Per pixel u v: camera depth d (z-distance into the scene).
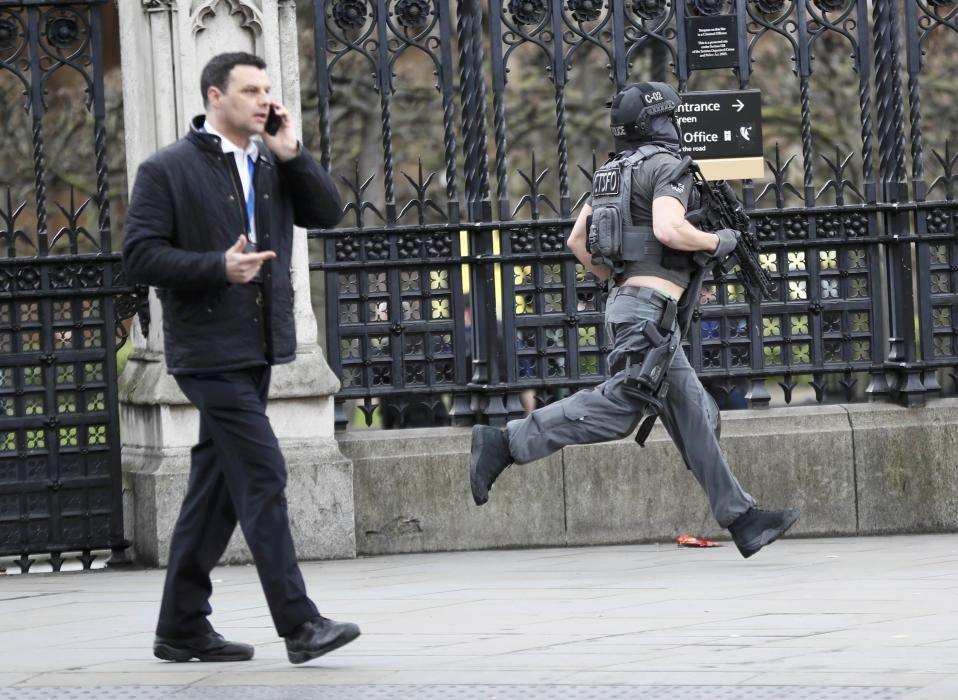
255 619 20.59
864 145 28.31
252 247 16.78
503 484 27.30
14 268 26.17
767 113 49.16
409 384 27.48
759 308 28.14
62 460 26.50
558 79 27.53
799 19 28.00
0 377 26.31
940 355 28.53
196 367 16.52
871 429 27.91
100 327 26.58
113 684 16.05
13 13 26.16
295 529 26.30
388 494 27.08
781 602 20.33
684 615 19.48
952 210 28.45
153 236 16.41
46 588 24.58
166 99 25.73
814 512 27.83
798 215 28.00
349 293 27.20
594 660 16.20
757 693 14.17
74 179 47.09
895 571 23.34
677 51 27.64
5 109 46.84
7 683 16.28
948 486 28.11
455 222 27.44
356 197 27.17
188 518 17.17
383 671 16.11
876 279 28.45
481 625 19.25
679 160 21.55
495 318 27.52
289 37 26.45
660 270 21.59
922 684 14.20
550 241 27.56
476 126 27.44
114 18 47.41
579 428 21.64
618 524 27.53
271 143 16.70
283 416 26.36
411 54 49.31
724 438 27.53
